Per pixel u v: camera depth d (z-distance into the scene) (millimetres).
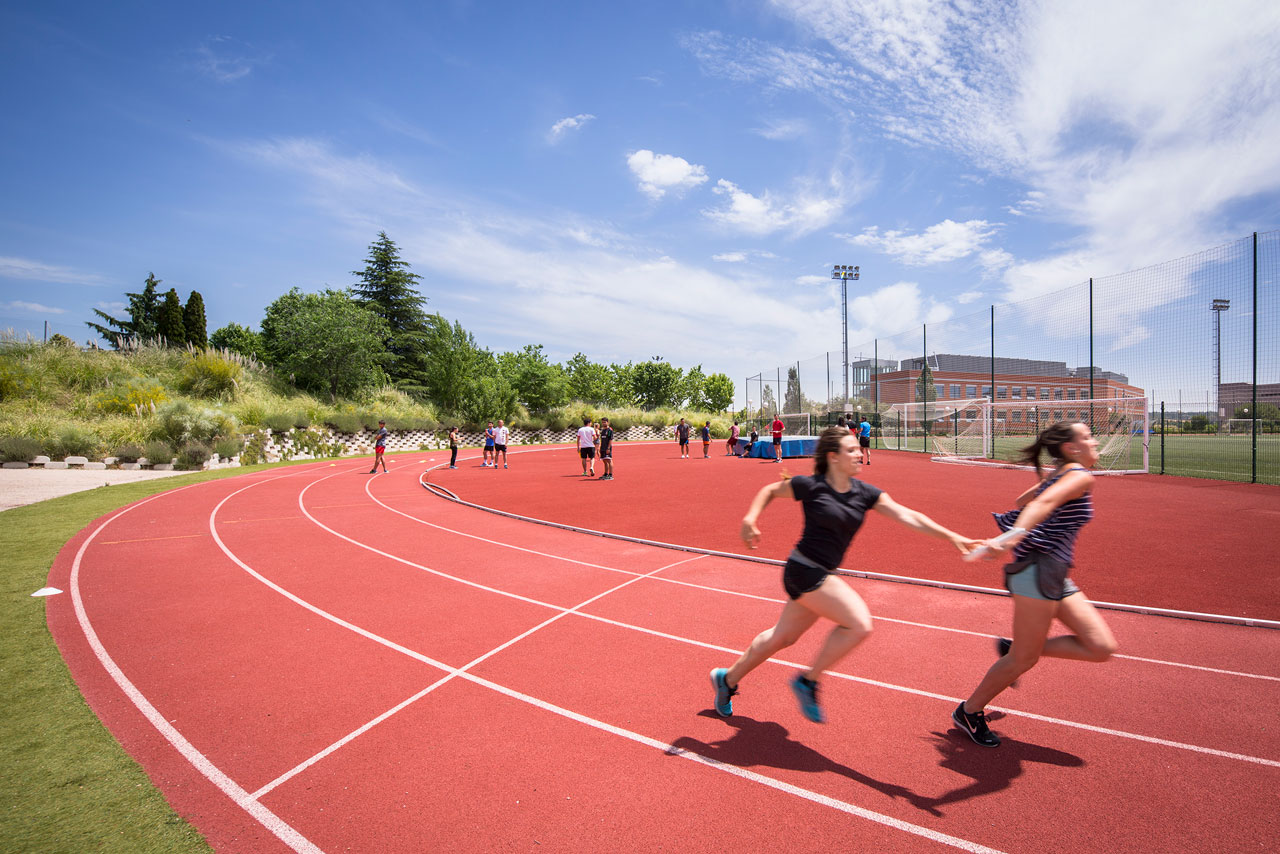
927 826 2963
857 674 4746
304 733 3949
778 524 11289
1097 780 3330
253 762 3609
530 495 15562
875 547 9125
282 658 5203
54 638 5648
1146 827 2924
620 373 80562
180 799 3240
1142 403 19547
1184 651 5133
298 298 41094
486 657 5199
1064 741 3748
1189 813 3029
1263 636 5457
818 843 2852
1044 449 3705
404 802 3211
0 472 19062
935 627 5770
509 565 8375
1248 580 7074
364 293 51625
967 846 2814
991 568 7922
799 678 3566
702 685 4617
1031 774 3398
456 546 9602
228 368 30406
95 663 5086
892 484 16922
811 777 3398
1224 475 18531
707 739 3824
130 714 4203
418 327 52375
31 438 20844
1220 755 3566
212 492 15852
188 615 6320
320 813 3123
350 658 5203
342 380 39031
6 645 5469
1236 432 30500
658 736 3873
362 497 15469
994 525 10680
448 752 3713
